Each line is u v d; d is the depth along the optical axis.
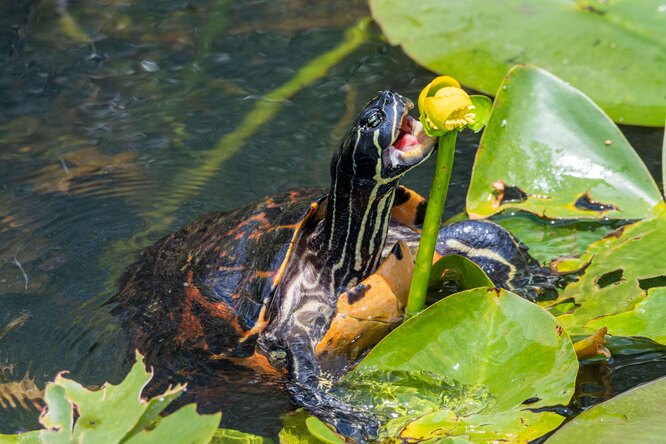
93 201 10.12
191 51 12.93
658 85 10.10
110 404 5.15
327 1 14.09
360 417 6.52
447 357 6.39
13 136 11.21
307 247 8.38
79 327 8.09
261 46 12.98
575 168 8.98
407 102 7.14
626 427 5.58
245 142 11.07
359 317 7.39
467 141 10.90
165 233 9.58
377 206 7.71
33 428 6.82
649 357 6.92
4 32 13.36
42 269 9.02
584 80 10.30
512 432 5.86
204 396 7.22
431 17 11.78
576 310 7.44
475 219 8.88
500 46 10.99
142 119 11.55
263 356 7.77
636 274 7.76
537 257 8.45
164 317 8.09
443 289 8.02
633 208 8.64
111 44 13.08
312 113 11.53
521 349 6.26
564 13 11.05
